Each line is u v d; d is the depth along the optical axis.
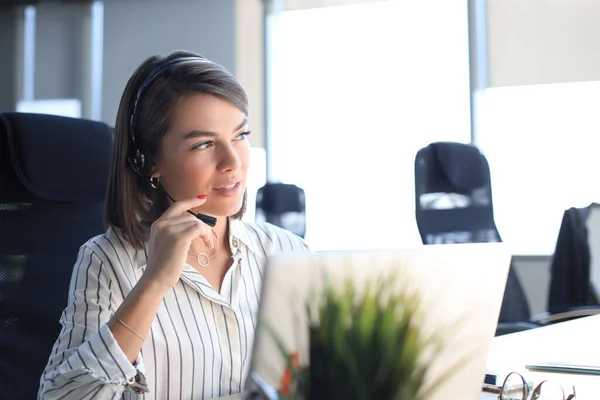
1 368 1.49
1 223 1.54
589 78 4.68
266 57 5.47
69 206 1.65
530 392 1.02
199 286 1.25
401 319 0.67
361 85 5.20
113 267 1.23
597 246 3.17
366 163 5.18
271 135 5.43
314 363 0.64
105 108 6.01
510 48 4.88
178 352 1.20
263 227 1.50
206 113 1.20
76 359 1.02
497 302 0.73
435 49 5.04
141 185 1.29
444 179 2.76
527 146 4.84
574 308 2.66
